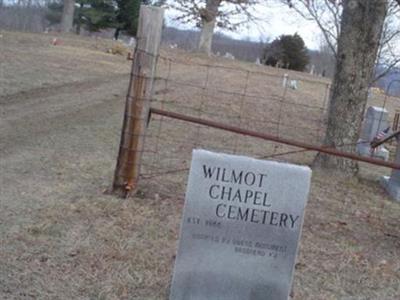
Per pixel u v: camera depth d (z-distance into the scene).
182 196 4.38
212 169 2.61
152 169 5.11
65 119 7.26
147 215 3.88
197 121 3.95
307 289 3.12
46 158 5.14
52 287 2.84
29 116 7.19
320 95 14.27
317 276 3.29
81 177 4.61
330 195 5.14
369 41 5.70
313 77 20.89
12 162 4.90
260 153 6.56
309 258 3.52
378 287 3.25
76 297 2.78
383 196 5.48
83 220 3.66
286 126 9.02
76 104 8.55
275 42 28.19
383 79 11.52
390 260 3.67
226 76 15.15
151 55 3.99
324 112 10.68
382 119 7.95
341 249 3.75
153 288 2.94
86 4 28.22
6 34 17.62
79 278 2.95
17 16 34.38
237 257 2.65
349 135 5.83
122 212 3.87
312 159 6.70
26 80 9.95
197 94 10.74
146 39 3.96
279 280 2.65
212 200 2.62
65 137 6.13
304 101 12.22
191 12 22.55
